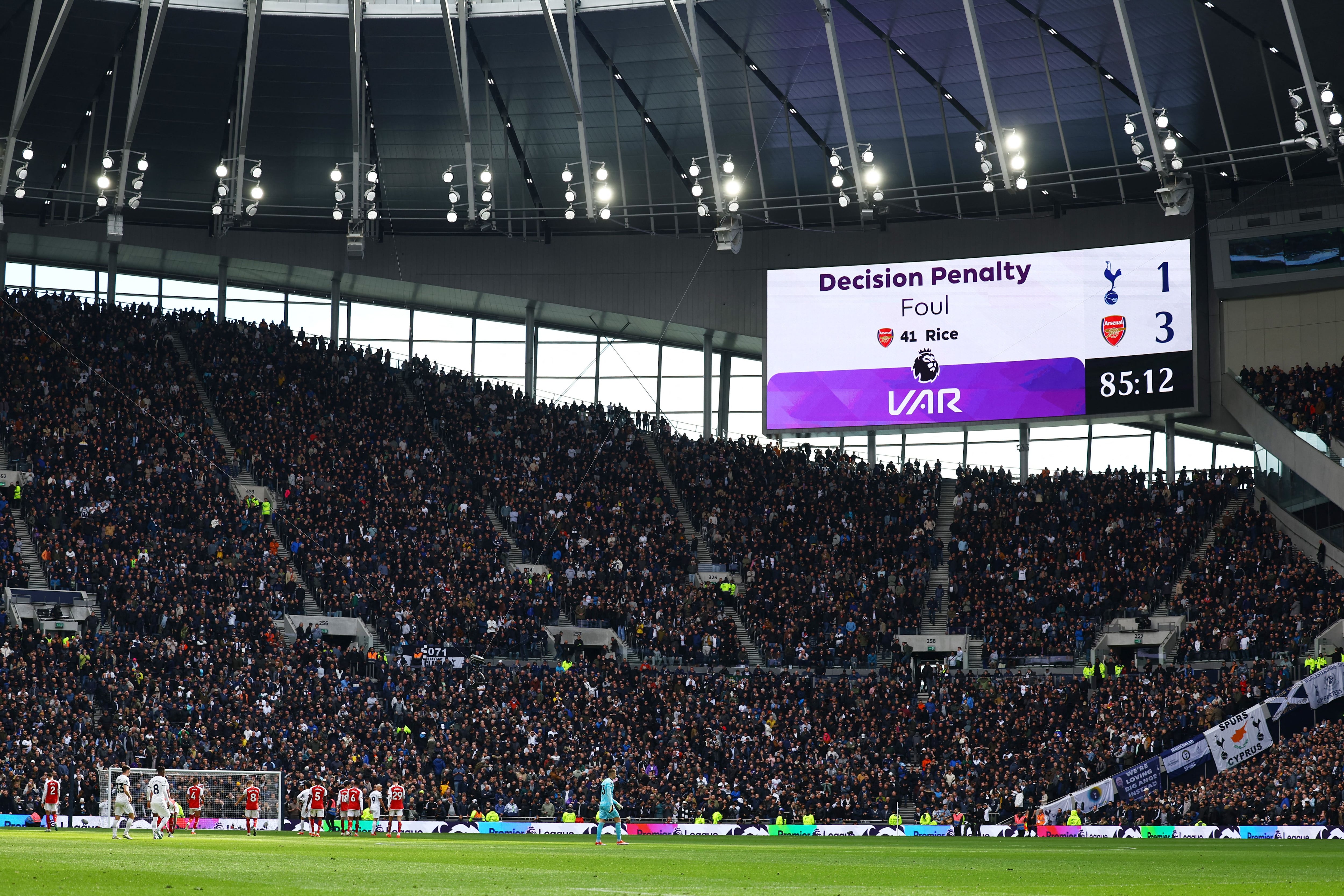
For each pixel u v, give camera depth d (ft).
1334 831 136.05
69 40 188.24
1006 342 213.05
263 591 183.11
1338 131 160.97
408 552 198.29
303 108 205.98
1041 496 213.46
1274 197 209.77
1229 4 168.55
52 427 198.29
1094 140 200.95
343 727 163.63
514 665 188.34
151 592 174.60
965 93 195.93
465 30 183.52
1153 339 206.49
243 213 201.36
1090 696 177.99
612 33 190.29
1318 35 170.40
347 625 185.68
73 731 148.46
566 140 211.82
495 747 166.20
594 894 48.26
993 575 203.00
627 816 161.07
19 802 139.03
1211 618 185.78
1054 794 158.71
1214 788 150.51
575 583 202.90
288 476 206.49
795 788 165.58
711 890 51.39
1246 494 208.03
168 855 75.77
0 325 209.46
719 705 179.83
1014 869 71.46
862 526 214.07
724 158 212.43
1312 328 208.03
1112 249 210.18
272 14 186.19
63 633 169.99
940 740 172.35
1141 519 205.36
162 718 155.53
